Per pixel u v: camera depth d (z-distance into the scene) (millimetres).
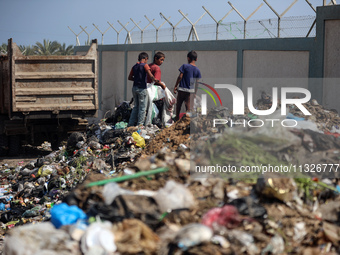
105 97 22250
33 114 11578
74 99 11820
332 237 3688
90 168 7949
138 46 18438
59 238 3512
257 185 4035
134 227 3467
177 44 15672
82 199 4035
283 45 11062
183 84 10445
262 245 3494
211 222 3598
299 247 3617
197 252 3283
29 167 10102
